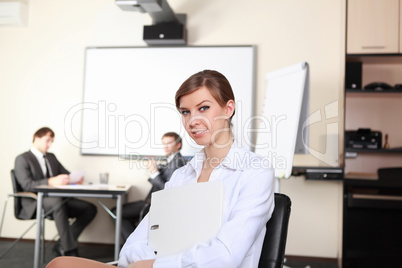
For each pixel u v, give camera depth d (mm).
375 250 3811
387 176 3883
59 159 4648
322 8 4383
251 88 4418
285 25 4426
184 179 1533
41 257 4004
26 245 4547
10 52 4812
